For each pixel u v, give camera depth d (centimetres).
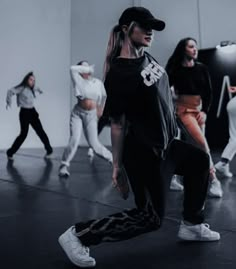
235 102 541
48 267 220
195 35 1016
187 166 238
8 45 1074
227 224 308
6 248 253
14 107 1076
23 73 1102
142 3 1083
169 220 318
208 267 218
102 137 1125
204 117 404
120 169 215
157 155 205
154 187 207
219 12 980
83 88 534
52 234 283
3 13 1066
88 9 1179
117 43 206
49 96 1155
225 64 972
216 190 412
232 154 551
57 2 1169
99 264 223
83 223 215
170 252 243
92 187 477
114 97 200
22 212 349
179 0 1032
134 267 219
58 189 463
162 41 1061
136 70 197
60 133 1178
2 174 585
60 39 1178
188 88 392
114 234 211
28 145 1105
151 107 201
